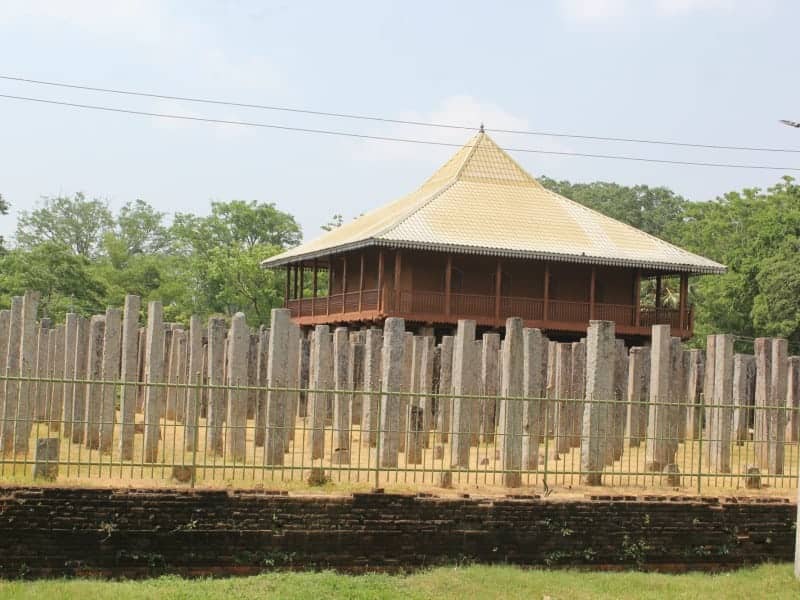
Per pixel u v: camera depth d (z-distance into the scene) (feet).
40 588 40.22
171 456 54.75
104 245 240.32
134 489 44.29
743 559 50.72
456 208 136.56
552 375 73.67
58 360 74.13
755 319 159.84
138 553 44.06
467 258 136.15
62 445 59.62
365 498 46.39
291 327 66.69
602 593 43.11
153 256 241.96
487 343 65.77
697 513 50.16
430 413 67.46
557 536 48.47
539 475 53.57
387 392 48.80
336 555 45.98
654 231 272.92
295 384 66.69
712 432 58.70
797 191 188.75
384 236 124.98
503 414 52.24
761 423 60.80
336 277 154.30
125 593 39.75
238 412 52.65
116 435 62.80
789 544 51.39
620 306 136.77
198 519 44.73
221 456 54.44
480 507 47.62
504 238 131.95
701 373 79.61
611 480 54.39
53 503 43.42
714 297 179.93
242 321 54.44
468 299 130.00
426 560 46.91
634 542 49.26
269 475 50.60
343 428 55.36
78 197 265.13
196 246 225.35
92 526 43.73
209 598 39.78
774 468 57.77
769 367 62.69
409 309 127.65
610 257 133.18
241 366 54.19
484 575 44.50
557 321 133.39
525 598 41.75
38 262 163.43
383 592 41.65
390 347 54.08
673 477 53.36
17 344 60.23
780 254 162.91
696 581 46.21
